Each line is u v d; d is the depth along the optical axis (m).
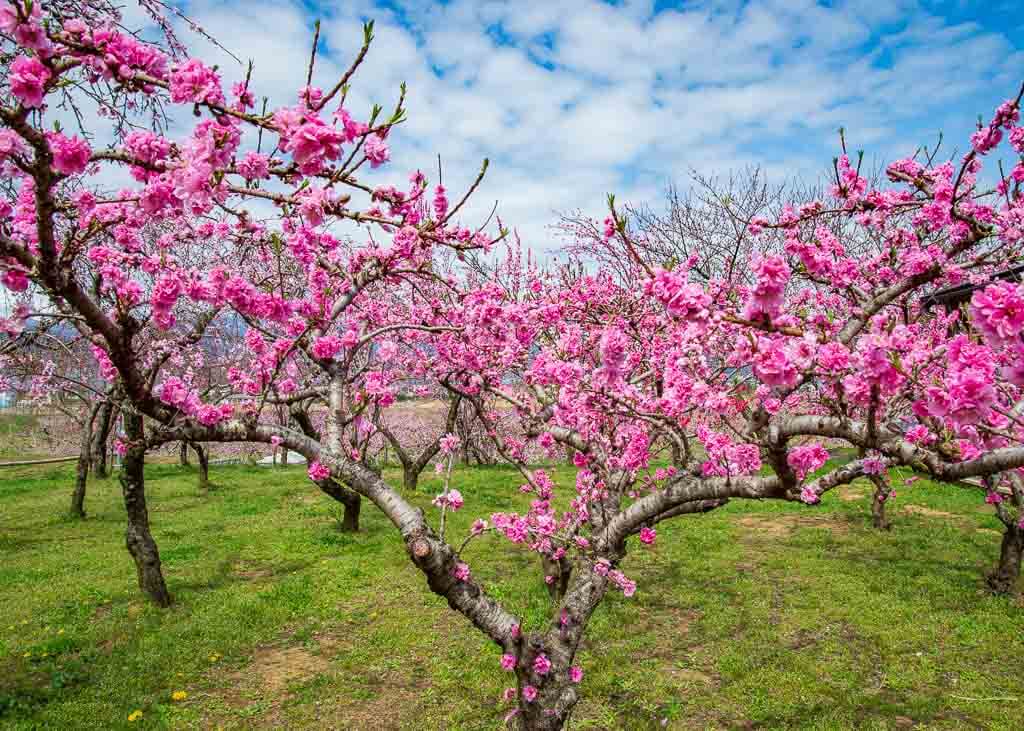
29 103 2.29
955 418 2.43
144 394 4.50
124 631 6.52
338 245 5.58
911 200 5.50
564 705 4.04
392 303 10.45
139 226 4.38
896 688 5.31
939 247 5.69
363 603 7.39
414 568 8.62
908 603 7.07
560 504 11.84
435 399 19.77
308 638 6.45
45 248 3.09
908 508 11.69
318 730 4.81
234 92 2.62
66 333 8.58
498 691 5.34
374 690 5.39
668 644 6.22
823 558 8.80
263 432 4.64
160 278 3.94
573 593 4.37
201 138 2.42
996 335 2.25
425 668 5.77
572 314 8.22
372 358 11.50
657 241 16.34
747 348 2.61
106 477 17.53
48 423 22.61
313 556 9.30
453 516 11.49
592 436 5.31
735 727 4.80
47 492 15.27
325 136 2.35
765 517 11.30
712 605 7.12
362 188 2.99
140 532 7.31
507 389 7.25
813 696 5.19
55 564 8.91
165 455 23.86
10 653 5.98
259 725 4.88
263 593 7.62
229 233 5.29
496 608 4.07
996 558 8.62
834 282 5.32
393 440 14.33
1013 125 4.26
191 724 4.87
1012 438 2.74
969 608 6.90
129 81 2.47
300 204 2.89
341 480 4.37
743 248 15.58
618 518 4.43
